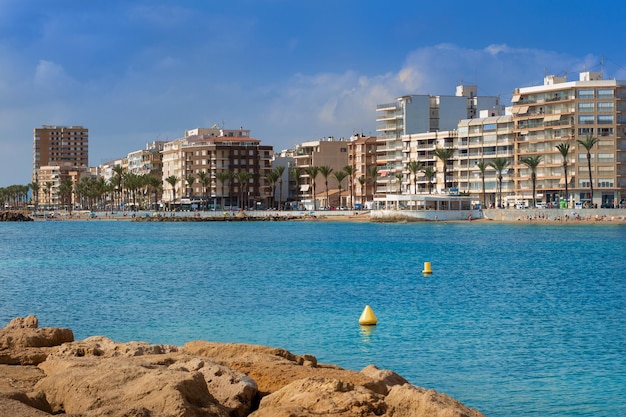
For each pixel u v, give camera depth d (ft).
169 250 365.40
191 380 55.01
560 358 112.98
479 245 384.88
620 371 104.83
